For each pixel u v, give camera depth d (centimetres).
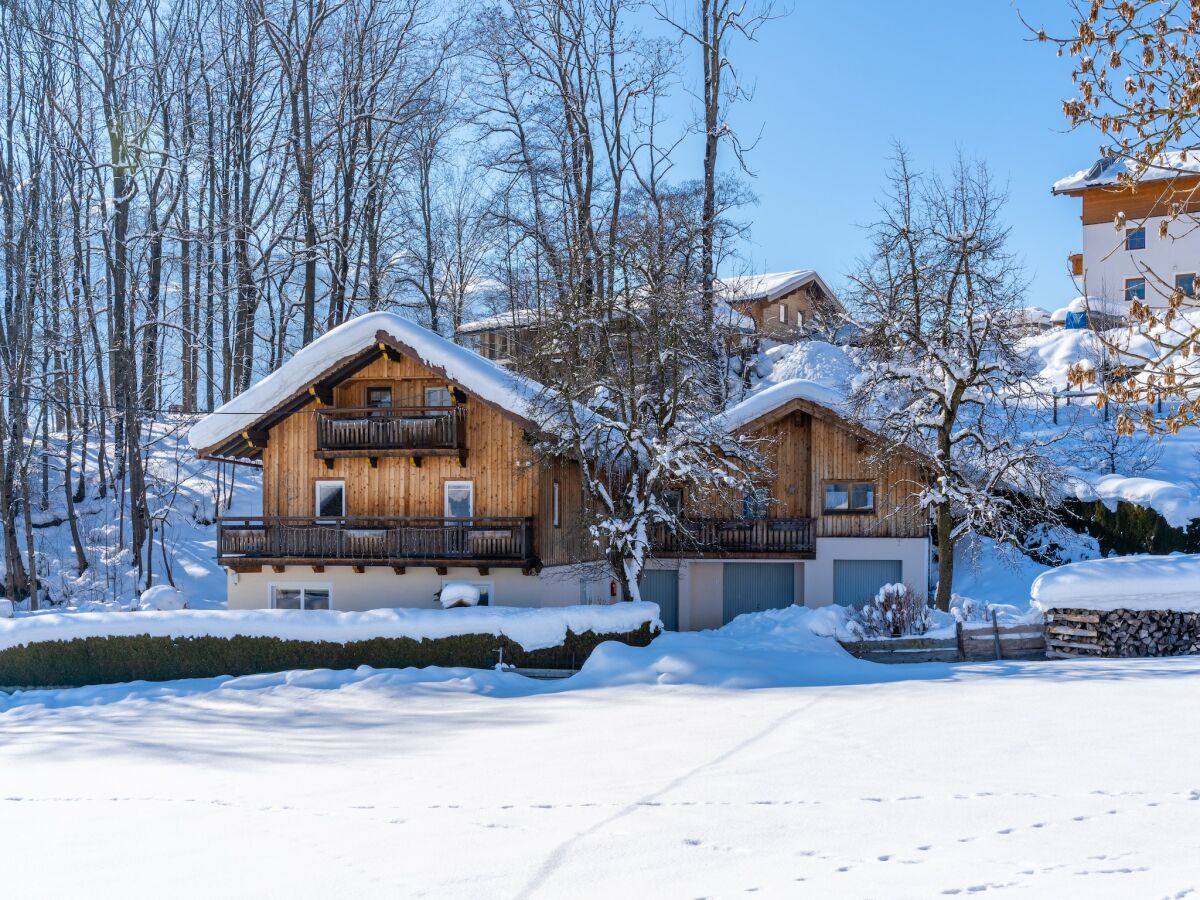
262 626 2448
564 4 4178
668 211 3456
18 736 1847
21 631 2491
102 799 1241
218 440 2966
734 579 3331
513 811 988
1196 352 654
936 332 2725
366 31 4453
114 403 4181
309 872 805
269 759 1493
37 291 3881
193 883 800
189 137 4231
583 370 2619
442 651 2403
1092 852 707
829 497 3234
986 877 661
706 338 2766
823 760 1145
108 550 3866
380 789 1177
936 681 1898
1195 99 658
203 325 4625
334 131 4347
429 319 5128
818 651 2353
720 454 2856
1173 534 3133
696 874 720
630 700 1884
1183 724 1230
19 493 3978
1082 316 4675
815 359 4425
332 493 2998
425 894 719
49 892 808
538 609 2455
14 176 4100
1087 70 693
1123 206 4834
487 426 2886
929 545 3256
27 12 4031
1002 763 1057
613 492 3109
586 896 688
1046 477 2842
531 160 4212
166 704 2108
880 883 662
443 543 2802
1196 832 749
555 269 3297
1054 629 2353
